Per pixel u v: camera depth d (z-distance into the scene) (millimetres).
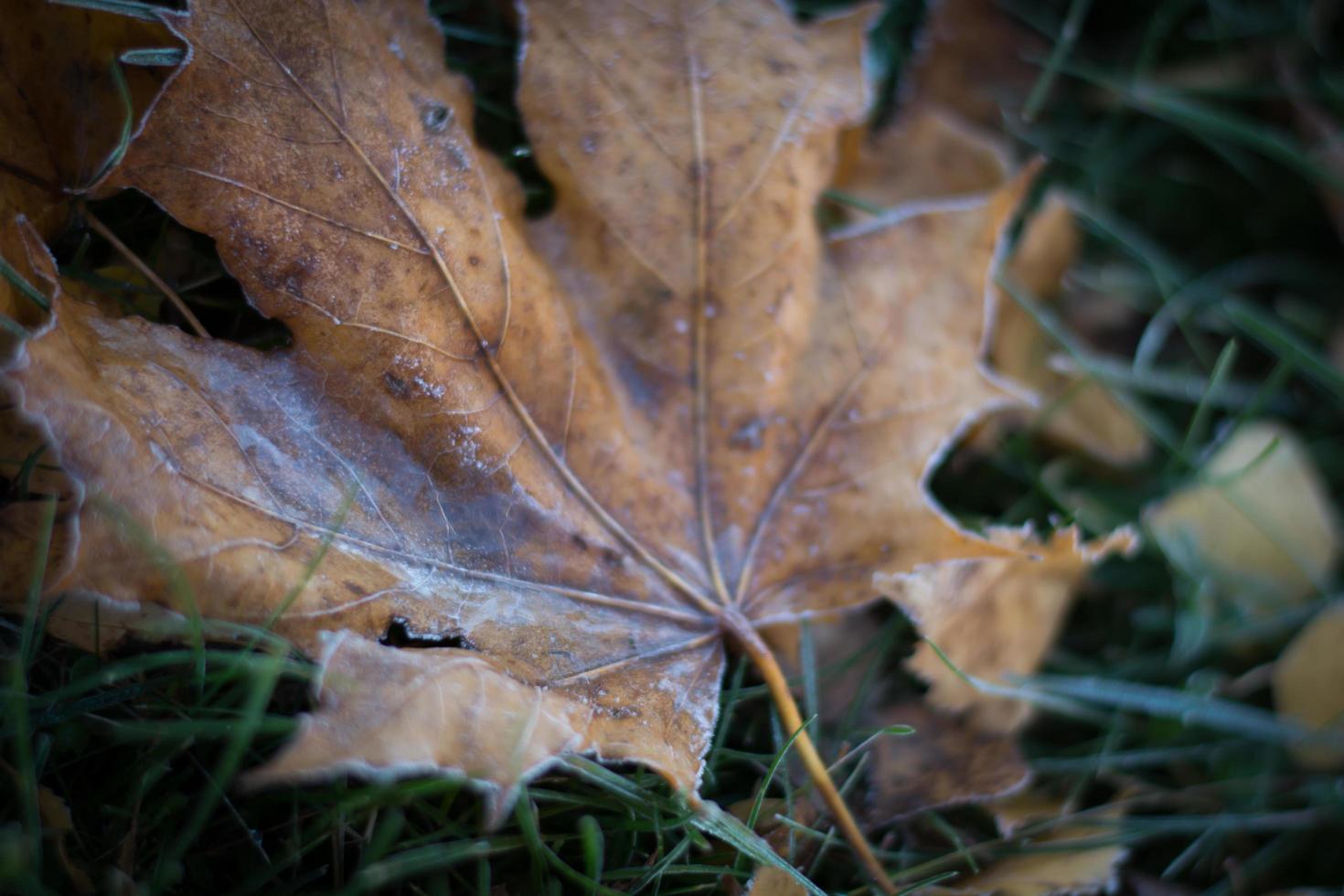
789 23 228
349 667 186
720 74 223
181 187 199
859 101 229
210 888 210
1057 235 270
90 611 202
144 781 205
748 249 222
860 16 230
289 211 201
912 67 277
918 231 232
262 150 200
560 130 219
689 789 201
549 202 245
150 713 210
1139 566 265
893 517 225
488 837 212
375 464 204
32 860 190
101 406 188
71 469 185
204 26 197
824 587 223
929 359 230
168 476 191
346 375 204
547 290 215
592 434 216
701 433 222
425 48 212
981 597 233
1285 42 295
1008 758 234
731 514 221
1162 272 280
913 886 217
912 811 228
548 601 209
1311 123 290
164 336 199
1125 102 287
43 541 193
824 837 220
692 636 216
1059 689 244
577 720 198
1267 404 281
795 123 225
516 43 247
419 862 198
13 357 191
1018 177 230
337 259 202
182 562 190
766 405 223
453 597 204
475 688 191
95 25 210
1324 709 249
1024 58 289
